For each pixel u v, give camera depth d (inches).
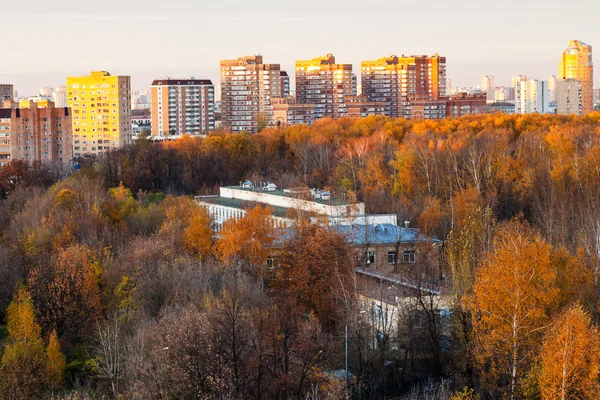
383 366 4906.5
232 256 6825.8
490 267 4719.5
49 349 5275.6
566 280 5255.9
